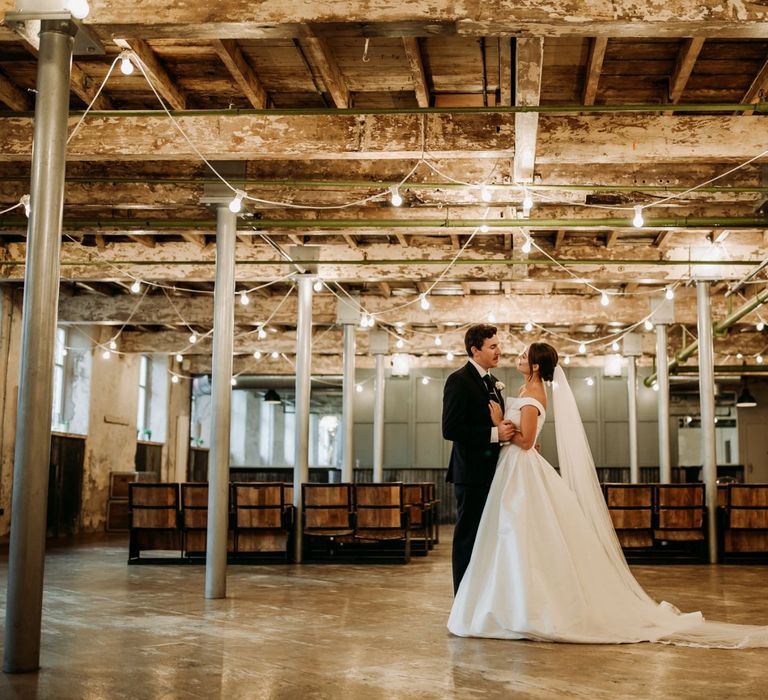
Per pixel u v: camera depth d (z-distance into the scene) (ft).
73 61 20.54
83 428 49.39
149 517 30.27
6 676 11.84
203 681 11.44
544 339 58.03
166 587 22.95
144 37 15.66
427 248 36.22
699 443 100.73
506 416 15.37
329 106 23.08
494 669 11.91
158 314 46.24
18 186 28.07
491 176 25.77
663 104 20.01
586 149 22.18
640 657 12.59
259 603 19.60
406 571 27.68
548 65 20.26
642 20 14.79
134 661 12.82
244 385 66.59
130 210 30.83
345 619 17.01
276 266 36.22
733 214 29.58
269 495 30.50
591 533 14.76
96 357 50.55
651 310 45.34
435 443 65.16
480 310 46.65
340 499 30.99
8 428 41.86
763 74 20.42
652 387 64.23
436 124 21.83
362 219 28.32
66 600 20.11
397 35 15.52
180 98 21.91
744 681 11.16
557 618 13.88
